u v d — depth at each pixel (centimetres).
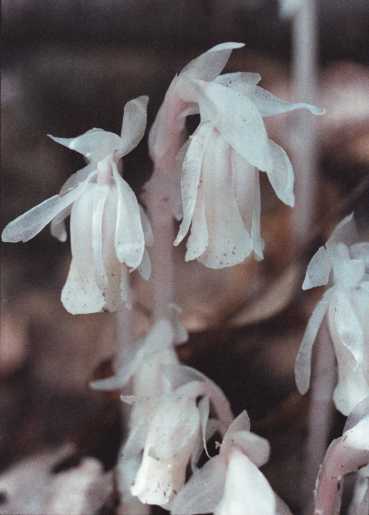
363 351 18
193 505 18
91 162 18
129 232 18
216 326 24
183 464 18
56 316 26
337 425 22
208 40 31
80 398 25
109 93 31
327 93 28
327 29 29
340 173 27
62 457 24
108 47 31
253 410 24
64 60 31
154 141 18
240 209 18
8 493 23
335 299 18
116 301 18
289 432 23
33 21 31
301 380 18
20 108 31
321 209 26
